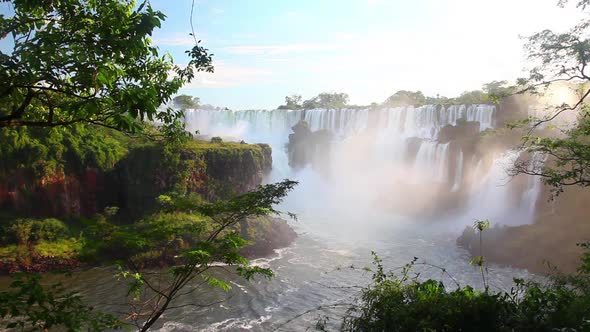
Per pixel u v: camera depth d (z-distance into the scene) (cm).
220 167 5044
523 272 3177
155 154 4731
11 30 698
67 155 4562
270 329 2275
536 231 3694
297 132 7438
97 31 675
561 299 875
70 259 3453
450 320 881
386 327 955
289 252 3869
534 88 1523
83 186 4631
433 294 965
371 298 1055
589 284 1111
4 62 607
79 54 614
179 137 1038
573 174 1332
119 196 4831
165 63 881
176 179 4684
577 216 3825
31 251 3556
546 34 1402
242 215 910
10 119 672
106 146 4766
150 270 3011
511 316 866
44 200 4331
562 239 3453
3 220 4006
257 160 5369
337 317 2308
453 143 5444
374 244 4134
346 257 3703
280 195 912
